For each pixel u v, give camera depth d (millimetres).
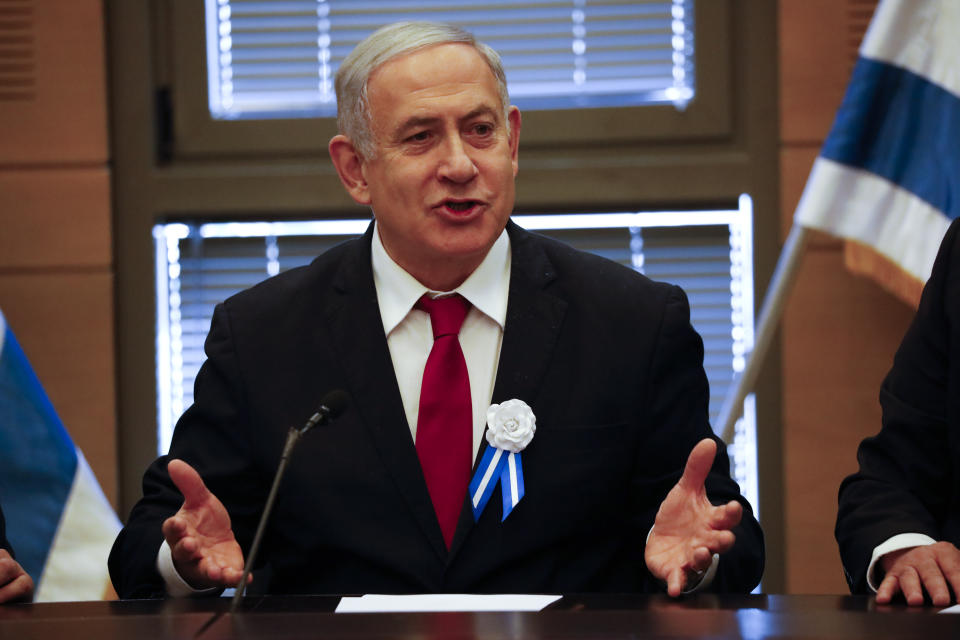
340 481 5902
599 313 6234
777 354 10625
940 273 5941
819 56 10594
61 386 10742
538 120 10945
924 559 4953
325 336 6277
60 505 8539
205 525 5406
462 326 6297
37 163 10859
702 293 10914
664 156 10867
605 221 11016
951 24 8984
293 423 6082
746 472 10742
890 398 6000
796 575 10461
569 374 6094
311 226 11133
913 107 9047
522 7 11039
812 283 10578
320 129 11039
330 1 11109
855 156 9148
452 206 5961
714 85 10844
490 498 5812
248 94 11180
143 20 10922
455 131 5969
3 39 10844
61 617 4621
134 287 10891
